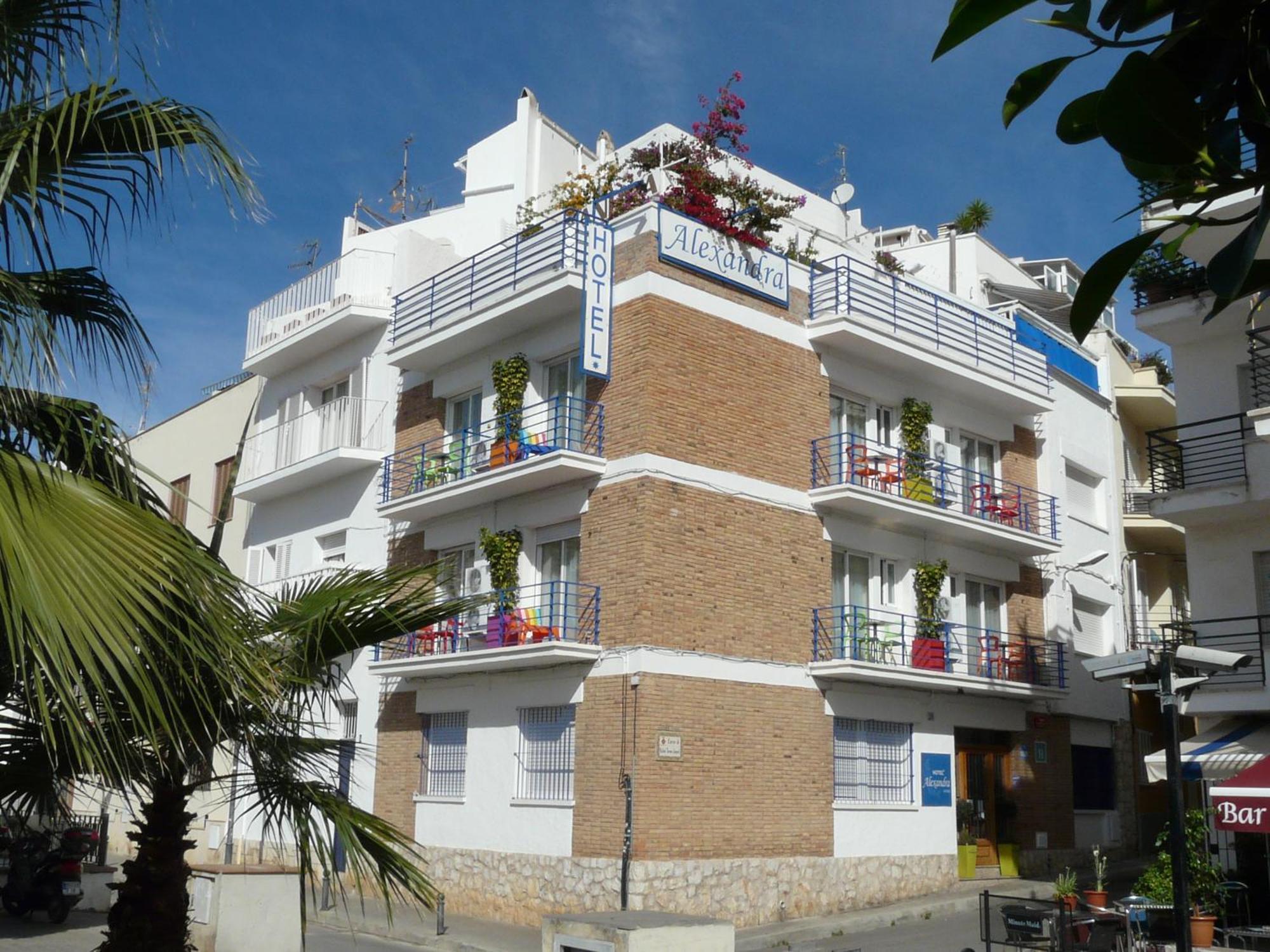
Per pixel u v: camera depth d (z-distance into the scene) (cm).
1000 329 2598
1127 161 238
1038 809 2531
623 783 1842
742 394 2095
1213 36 237
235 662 595
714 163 2442
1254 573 1931
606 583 1959
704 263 2081
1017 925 1420
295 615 791
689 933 886
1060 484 2759
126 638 503
